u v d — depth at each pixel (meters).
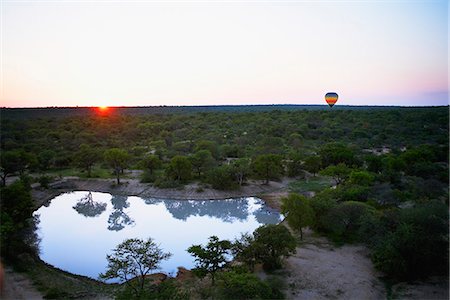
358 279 26.22
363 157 69.75
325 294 24.17
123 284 27.81
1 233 29.98
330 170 56.38
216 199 55.41
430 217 27.67
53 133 105.38
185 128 121.44
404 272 25.55
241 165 61.00
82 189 61.03
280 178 64.31
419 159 57.00
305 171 69.00
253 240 29.48
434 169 50.81
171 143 98.81
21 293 25.30
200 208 53.72
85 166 66.25
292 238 28.58
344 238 34.25
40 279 27.86
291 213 34.72
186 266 31.52
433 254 25.77
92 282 28.72
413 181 46.03
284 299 23.38
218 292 22.80
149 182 61.88
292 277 26.55
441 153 61.62
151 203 56.06
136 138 109.56
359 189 42.00
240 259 28.22
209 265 26.95
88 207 53.38
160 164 65.00
